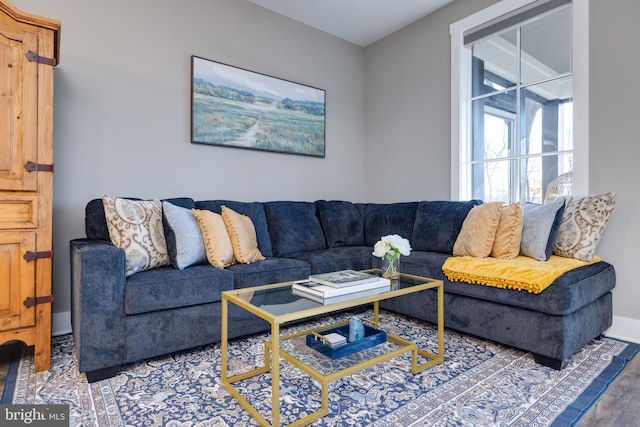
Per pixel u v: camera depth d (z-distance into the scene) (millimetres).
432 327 2498
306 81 3643
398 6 3326
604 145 2363
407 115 3678
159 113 2771
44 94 1874
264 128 3324
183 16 2883
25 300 1794
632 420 1401
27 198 1818
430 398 1570
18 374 1789
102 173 2541
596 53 2396
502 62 3004
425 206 3105
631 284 2250
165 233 2191
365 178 4117
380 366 1885
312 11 3404
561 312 1778
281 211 3080
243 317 2180
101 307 1717
